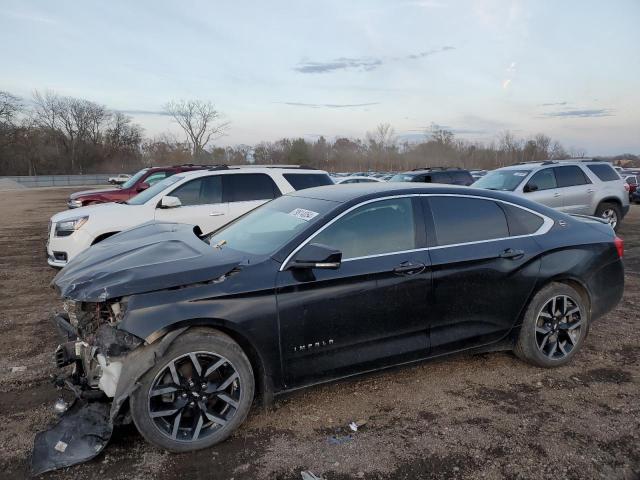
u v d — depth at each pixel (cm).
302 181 850
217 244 390
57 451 285
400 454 294
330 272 332
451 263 370
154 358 280
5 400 362
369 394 371
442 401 359
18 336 499
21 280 766
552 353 409
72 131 8606
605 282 434
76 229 703
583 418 332
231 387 311
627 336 484
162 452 297
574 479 269
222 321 300
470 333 382
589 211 1067
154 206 750
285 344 319
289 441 309
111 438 311
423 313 362
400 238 365
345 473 277
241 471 279
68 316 364
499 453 294
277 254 330
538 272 399
